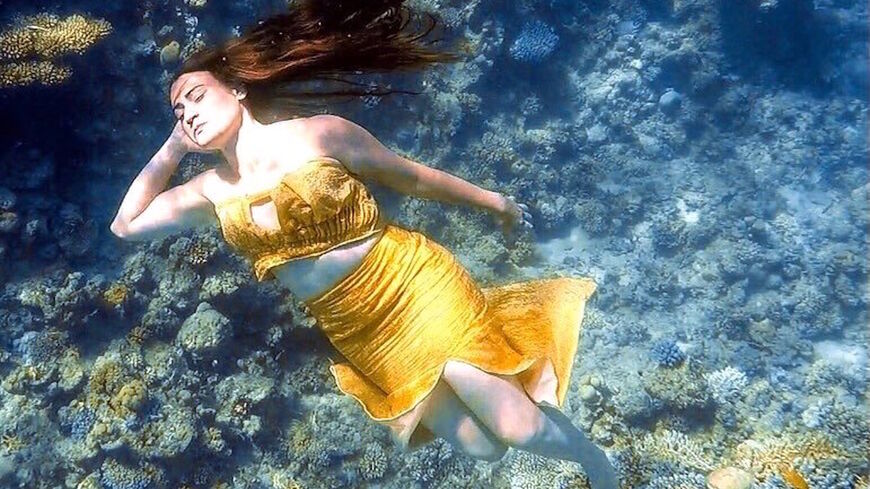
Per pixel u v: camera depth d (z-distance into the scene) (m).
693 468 6.26
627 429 6.86
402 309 2.23
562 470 6.25
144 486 6.30
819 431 6.79
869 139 11.32
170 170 2.58
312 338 7.45
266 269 2.17
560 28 11.18
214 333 6.70
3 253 6.71
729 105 11.48
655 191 10.61
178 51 7.54
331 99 2.73
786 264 9.88
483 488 6.71
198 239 6.95
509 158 9.58
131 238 2.52
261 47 2.31
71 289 6.76
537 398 2.29
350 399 7.24
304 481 6.83
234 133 2.25
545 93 10.88
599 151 10.92
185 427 6.43
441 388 2.28
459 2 9.62
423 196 2.67
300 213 2.09
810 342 9.23
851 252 9.91
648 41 11.63
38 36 6.75
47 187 7.22
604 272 9.62
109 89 7.45
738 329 9.27
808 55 12.12
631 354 8.55
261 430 6.87
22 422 6.29
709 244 10.10
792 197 10.97
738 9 11.71
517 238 9.09
